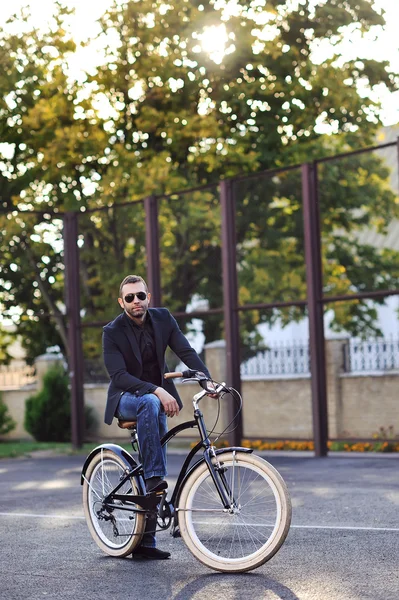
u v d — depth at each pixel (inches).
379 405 741.3
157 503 255.6
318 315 629.0
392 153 1172.5
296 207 802.8
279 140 923.4
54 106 932.6
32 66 922.7
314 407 623.5
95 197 940.0
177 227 768.9
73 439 759.7
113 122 956.6
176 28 920.9
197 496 250.8
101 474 275.7
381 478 458.6
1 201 951.0
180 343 270.4
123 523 266.7
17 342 979.3
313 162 633.0
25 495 437.1
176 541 287.9
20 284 829.2
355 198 893.2
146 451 256.5
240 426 673.6
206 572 241.6
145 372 268.5
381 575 228.8
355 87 932.6
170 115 927.0
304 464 556.7
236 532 243.9
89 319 802.8
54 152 919.7
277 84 903.7
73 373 761.0
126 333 267.1
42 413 912.3
